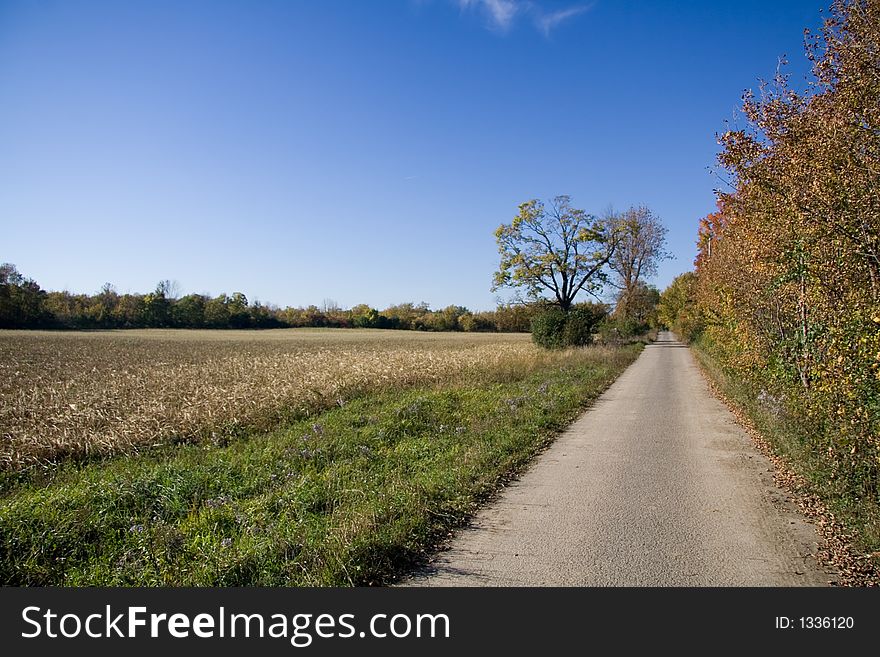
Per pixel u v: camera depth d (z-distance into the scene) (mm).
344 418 12641
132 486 7715
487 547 5754
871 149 6086
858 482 6520
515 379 20344
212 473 8586
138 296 98625
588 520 6492
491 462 8930
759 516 6602
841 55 6625
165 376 20766
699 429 12133
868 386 6371
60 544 5996
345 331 94000
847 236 6285
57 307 89062
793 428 9344
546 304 48000
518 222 46594
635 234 48500
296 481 8008
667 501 7191
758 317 13539
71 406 13016
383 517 6160
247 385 16219
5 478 9344
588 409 15008
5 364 28188
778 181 8164
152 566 5410
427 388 17359
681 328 57875
